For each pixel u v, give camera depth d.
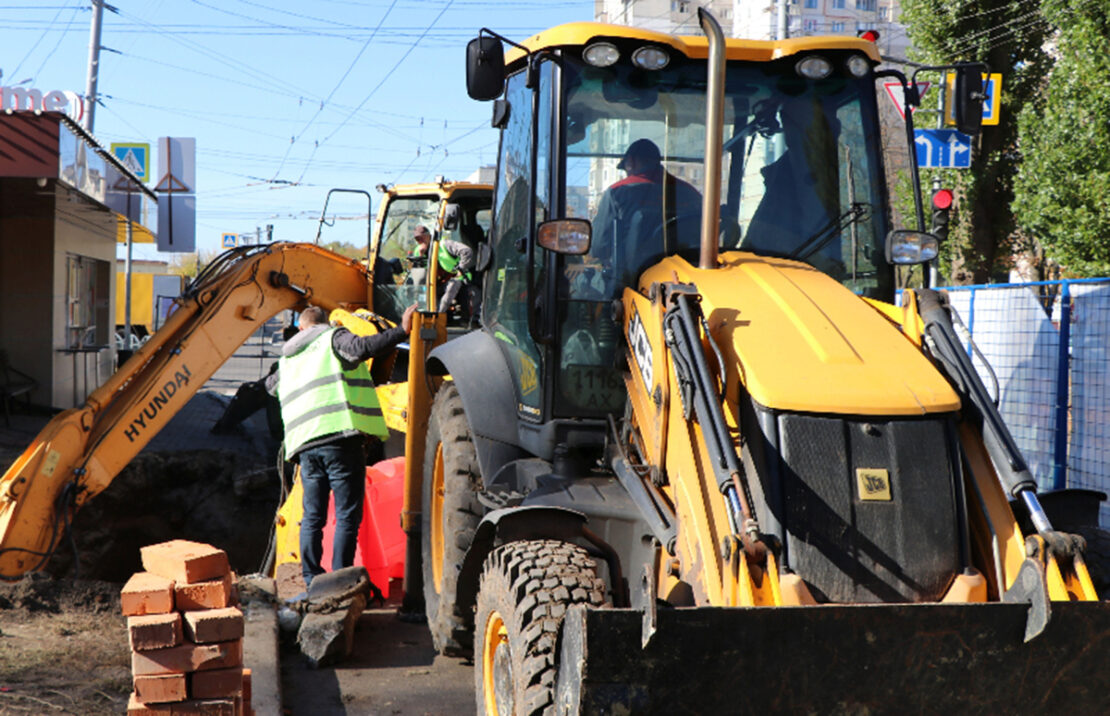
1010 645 2.95
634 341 4.13
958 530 3.32
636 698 2.83
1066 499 4.34
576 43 4.53
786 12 23.73
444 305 9.58
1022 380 8.55
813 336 3.62
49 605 5.30
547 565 3.64
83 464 6.90
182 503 11.18
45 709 3.83
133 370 7.41
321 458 6.04
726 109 4.66
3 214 15.58
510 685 3.61
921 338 3.82
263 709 4.18
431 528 5.74
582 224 4.30
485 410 4.99
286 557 7.21
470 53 4.46
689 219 4.56
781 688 2.89
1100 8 12.91
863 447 3.32
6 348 15.62
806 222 4.60
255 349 38.62
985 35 15.90
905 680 2.93
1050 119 13.62
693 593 3.39
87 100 22.64
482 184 10.72
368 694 4.82
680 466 3.59
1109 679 3.00
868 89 4.79
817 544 3.22
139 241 22.47
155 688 3.37
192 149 21.61
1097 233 13.00
